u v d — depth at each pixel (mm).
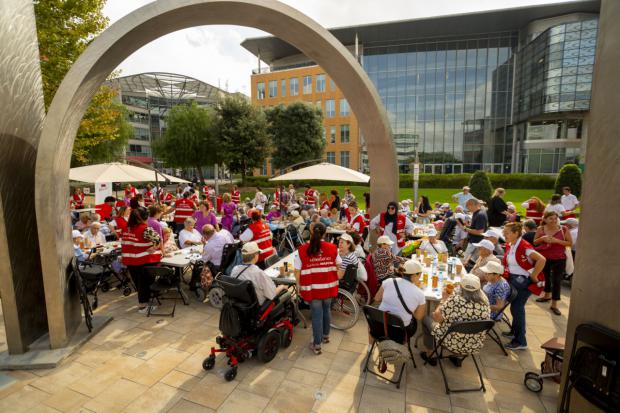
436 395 3549
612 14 2646
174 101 55188
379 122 6371
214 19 5059
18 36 4164
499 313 4242
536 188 32000
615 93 2623
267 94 45406
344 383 3742
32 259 4387
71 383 3707
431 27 38438
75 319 4770
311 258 4223
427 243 6363
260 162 30516
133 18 4172
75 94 3967
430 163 42719
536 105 36750
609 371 2494
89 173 8922
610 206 2658
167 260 5934
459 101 41500
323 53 5852
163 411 3281
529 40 38094
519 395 3551
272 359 4203
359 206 21359
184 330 4965
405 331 3787
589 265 2850
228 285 3777
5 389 3596
